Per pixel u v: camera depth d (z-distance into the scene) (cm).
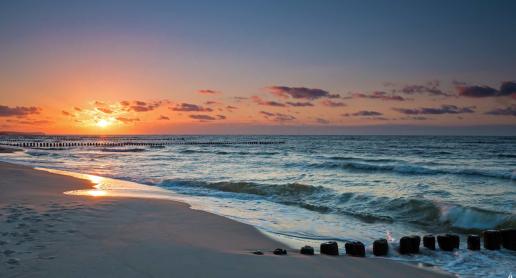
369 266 616
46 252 582
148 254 605
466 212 1028
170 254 614
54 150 6384
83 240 664
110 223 820
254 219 1037
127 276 500
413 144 8369
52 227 740
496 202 1266
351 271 582
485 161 3369
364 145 8169
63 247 613
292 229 929
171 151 5859
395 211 1159
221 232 834
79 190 1470
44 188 1446
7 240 634
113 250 614
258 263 588
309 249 670
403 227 978
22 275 484
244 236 811
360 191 1505
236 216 1073
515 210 1121
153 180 1942
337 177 2086
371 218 1076
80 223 794
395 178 2025
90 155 4688
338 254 683
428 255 706
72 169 2591
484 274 605
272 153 5038
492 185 1725
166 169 2619
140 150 6272
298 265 588
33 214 850
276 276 530
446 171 2242
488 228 951
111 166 2895
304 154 4788
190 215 999
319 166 2727
